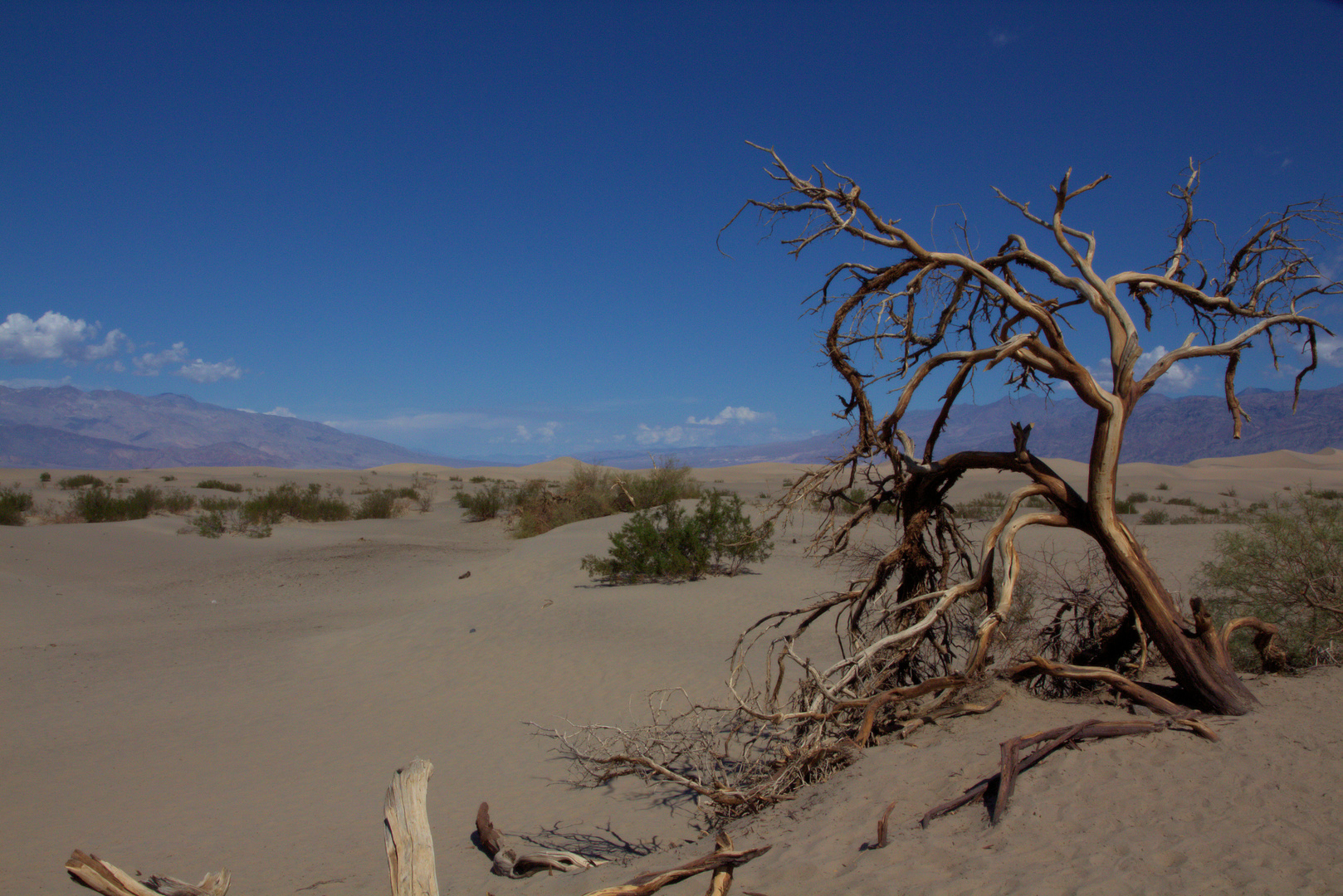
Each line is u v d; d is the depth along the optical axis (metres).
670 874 4.07
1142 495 44.69
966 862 3.80
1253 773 4.25
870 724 5.78
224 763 8.63
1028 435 6.02
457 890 5.19
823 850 4.25
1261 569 7.36
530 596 16.61
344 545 27.34
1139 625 6.49
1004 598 5.88
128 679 12.34
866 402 6.03
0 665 12.96
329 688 11.77
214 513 31.80
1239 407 5.90
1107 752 4.73
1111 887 3.35
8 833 6.43
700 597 15.58
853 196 5.72
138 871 5.34
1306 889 3.15
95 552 24.25
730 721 7.53
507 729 9.43
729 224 5.89
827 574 17.42
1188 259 6.47
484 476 83.44
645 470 31.95
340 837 6.39
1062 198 6.16
